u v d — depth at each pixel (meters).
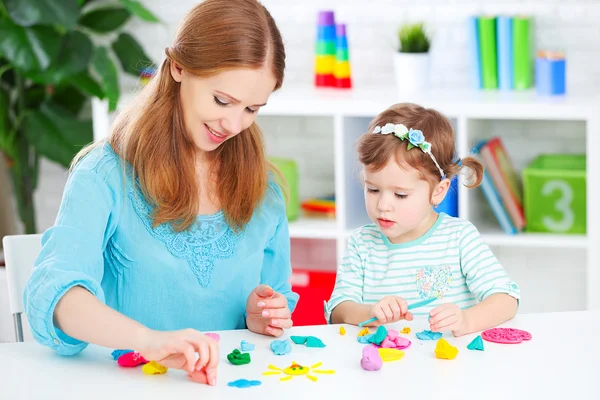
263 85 1.56
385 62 3.50
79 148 3.53
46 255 1.50
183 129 1.67
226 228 1.74
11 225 3.95
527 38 3.22
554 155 3.32
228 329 1.75
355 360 1.48
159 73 1.67
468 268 1.91
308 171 3.65
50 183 3.86
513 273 3.51
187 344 1.35
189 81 1.57
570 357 1.47
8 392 1.37
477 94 3.21
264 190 1.78
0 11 3.39
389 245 1.97
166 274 1.68
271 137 3.65
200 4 1.58
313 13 3.53
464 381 1.38
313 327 1.67
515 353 1.49
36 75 3.41
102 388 1.37
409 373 1.42
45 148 3.52
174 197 1.66
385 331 1.56
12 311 1.91
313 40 3.55
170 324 1.71
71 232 1.53
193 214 1.69
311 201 3.50
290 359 1.49
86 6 3.69
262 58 1.54
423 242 1.95
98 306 1.42
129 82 3.75
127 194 1.66
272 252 1.86
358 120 3.33
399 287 1.95
